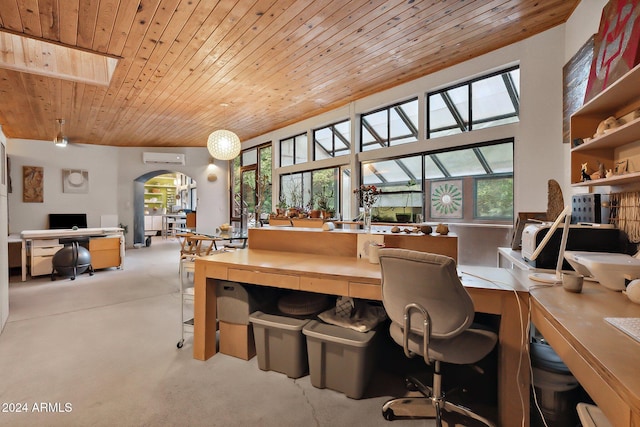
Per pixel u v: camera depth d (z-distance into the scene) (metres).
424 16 2.89
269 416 1.80
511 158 3.80
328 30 3.06
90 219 7.77
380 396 2.00
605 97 1.88
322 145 6.14
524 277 1.91
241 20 2.84
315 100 5.18
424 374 2.22
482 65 3.73
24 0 2.46
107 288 4.51
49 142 7.30
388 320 2.32
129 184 8.32
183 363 2.39
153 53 3.39
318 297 2.47
